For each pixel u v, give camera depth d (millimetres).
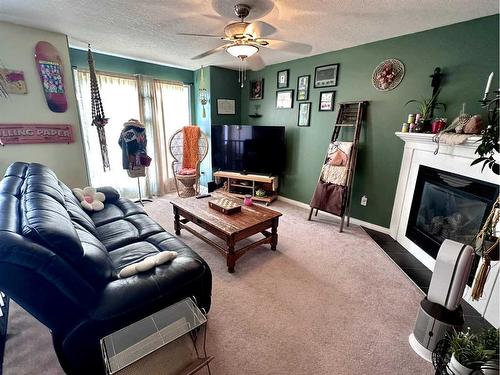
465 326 1677
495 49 2074
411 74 2627
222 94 4523
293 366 1368
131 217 2336
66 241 1048
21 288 951
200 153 4594
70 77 2922
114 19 2350
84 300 1071
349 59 3125
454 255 1297
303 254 2572
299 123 3875
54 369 1295
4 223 1012
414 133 2445
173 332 1129
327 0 1902
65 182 3086
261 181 4125
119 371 1008
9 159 2686
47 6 2094
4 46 2488
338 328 1631
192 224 3303
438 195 2395
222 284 2064
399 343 1527
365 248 2723
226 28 1889
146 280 1252
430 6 1961
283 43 2051
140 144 3762
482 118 2074
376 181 3111
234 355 1423
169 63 4090
